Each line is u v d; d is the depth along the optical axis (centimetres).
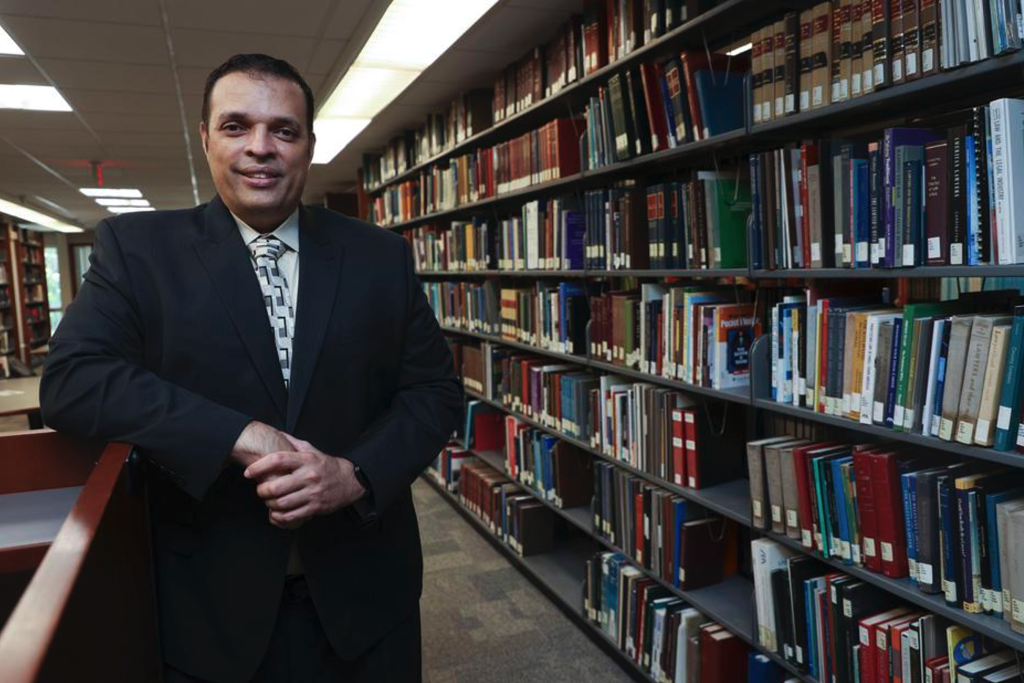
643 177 261
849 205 152
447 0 278
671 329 219
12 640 43
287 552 106
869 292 185
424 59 349
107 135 538
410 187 492
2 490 99
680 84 203
